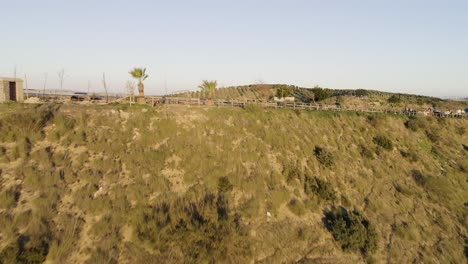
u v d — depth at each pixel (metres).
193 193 21.72
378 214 25.62
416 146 38.47
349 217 23.86
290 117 35.88
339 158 30.95
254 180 24.50
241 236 19.11
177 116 29.98
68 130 24.84
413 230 24.67
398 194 28.67
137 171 22.42
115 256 16.53
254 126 31.61
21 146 22.08
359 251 21.39
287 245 20.41
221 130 29.83
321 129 35.50
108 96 42.03
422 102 79.81
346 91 94.25
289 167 27.25
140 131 26.92
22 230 16.52
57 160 21.78
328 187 26.05
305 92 79.62
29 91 40.34
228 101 38.38
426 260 22.30
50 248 15.88
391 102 71.50
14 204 17.81
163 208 19.81
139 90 33.47
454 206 28.55
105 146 24.17
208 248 17.55
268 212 22.27
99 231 17.52
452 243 24.44
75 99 37.69
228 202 21.97
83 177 20.78
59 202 18.64
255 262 18.55
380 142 35.88
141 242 17.33
